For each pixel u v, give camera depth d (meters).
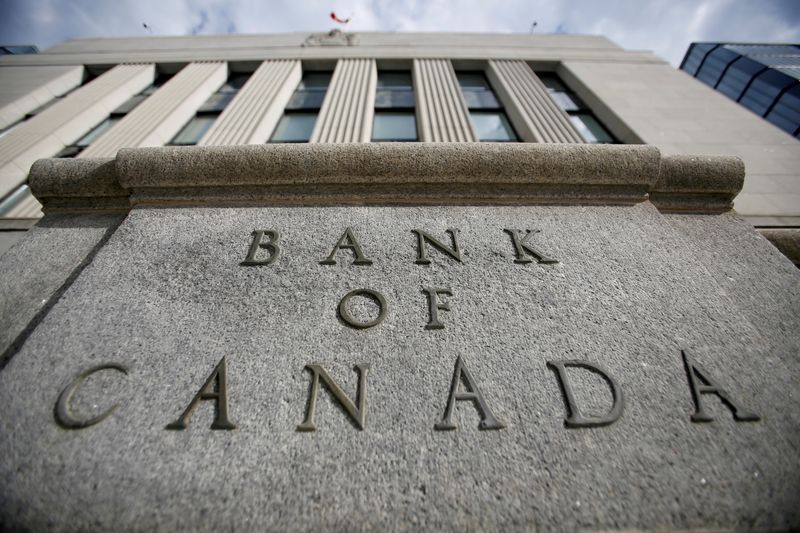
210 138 6.72
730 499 1.85
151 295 2.71
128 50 10.38
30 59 9.73
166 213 3.32
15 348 2.60
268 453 1.97
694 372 2.34
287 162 3.35
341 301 2.69
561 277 2.88
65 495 1.83
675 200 3.63
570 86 9.32
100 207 3.52
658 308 2.69
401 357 2.38
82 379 2.25
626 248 3.11
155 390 2.21
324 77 9.69
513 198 3.47
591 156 3.42
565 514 1.79
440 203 3.43
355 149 3.39
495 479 1.90
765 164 6.29
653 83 8.80
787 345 2.59
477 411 2.15
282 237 3.14
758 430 2.08
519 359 2.39
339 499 1.82
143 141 6.87
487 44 10.64
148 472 1.90
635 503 1.83
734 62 17.83
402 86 9.34
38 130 7.19
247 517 1.77
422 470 1.92
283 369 2.32
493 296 2.74
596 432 2.07
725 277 3.08
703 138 6.91
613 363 2.38
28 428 2.04
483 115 8.36
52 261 3.12
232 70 9.77
